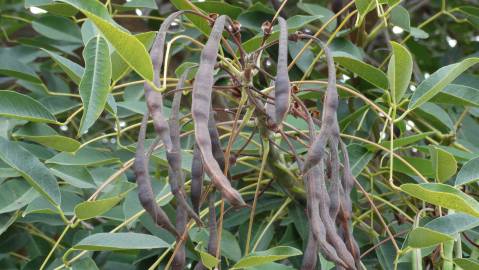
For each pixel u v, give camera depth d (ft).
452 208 2.89
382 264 3.58
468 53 5.66
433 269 3.52
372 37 4.42
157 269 3.69
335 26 4.41
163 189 3.65
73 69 3.51
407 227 4.01
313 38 2.91
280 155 3.54
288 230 3.79
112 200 3.18
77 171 3.68
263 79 4.19
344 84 4.00
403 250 3.27
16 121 3.99
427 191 2.88
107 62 3.00
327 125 2.67
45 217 3.90
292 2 5.43
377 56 5.00
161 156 3.63
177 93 2.84
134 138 5.12
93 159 3.74
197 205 2.91
